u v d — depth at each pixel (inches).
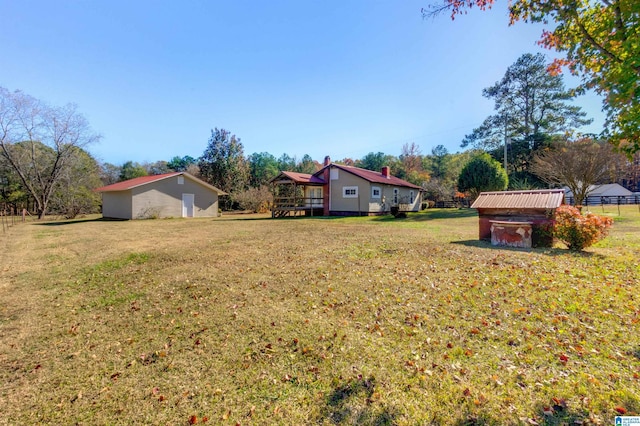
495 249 283.4
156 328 146.9
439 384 96.0
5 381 107.4
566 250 267.6
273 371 107.7
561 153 616.7
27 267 283.3
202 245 368.5
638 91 123.3
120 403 93.9
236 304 172.7
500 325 134.6
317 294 183.3
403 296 173.6
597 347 113.2
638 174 718.5
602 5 158.9
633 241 302.7
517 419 79.5
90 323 155.8
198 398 94.7
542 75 1108.5
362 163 1948.8
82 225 701.3
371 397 91.3
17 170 1013.2
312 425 81.1
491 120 1243.8
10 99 968.9
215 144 1323.8
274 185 943.7
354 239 376.8
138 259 298.5
